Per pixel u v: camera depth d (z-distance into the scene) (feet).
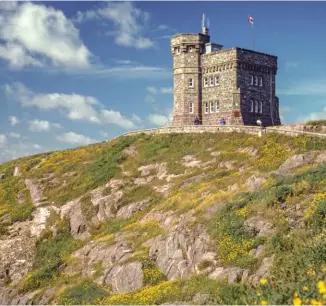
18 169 242.17
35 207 190.80
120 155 215.72
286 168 136.15
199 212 120.88
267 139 175.94
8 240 170.09
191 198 139.33
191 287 87.45
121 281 111.55
